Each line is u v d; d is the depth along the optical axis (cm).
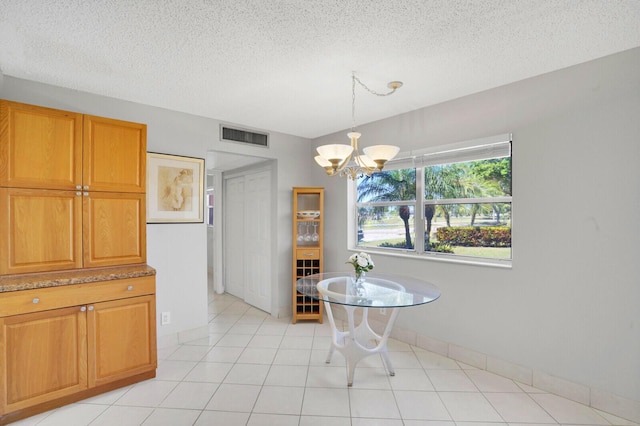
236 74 234
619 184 202
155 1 152
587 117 214
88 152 233
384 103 295
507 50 200
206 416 204
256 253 449
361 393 231
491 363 262
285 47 196
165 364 275
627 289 199
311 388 238
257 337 338
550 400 222
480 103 267
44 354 204
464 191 293
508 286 252
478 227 283
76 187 228
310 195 423
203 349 307
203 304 335
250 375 257
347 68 224
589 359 214
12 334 194
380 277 292
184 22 170
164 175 308
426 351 304
